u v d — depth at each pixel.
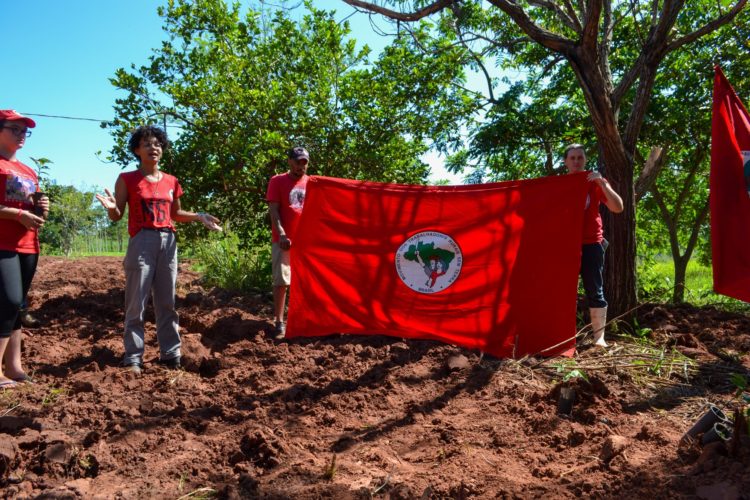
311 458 3.45
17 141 4.47
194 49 8.59
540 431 3.81
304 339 5.94
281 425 3.95
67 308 7.12
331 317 5.94
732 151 4.43
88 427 3.77
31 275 4.61
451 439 3.73
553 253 5.38
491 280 5.58
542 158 9.88
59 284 9.92
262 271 8.64
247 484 3.09
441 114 9.16
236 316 6.60
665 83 8.55
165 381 4.68
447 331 5.67
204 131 8.27
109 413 3.95
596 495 2.88
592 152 8.70
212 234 9.31
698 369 5.01
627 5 8.32
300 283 5.93
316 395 4.51
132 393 4.39
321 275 5.91
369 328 5.89
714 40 8.30
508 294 5.52
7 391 4.35
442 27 9.14
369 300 5.88
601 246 5.60
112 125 8.10
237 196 8.54
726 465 2.91
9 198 4.36
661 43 6.35
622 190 6.40
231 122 8.33
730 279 4.44
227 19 8.60
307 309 5.95
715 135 4.46
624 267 6.44
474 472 3.24
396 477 3.20
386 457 3.48
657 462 3.14
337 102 8.81
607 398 4.27
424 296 5.75
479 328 5.58
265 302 7.77
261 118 8.34
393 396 4.53
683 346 5.69
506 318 5.50
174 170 8.14
